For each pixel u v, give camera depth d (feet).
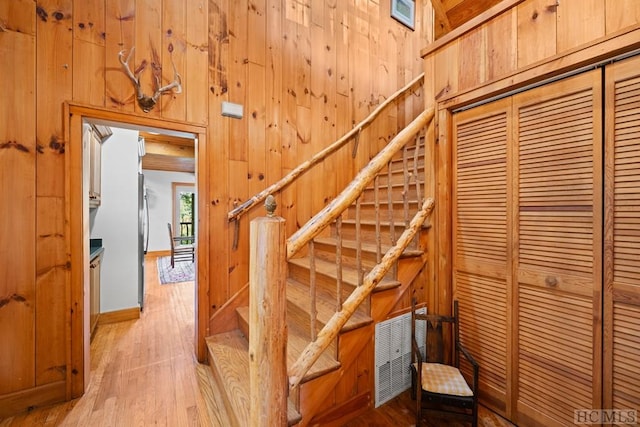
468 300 5.48
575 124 4.04
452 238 5.76
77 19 5.43
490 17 4.90
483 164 5.21
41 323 5.20
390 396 5.53
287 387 3.64
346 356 4.78
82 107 5.43
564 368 4.16
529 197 4.56
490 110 5.08
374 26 10.10
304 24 8.41
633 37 3.41
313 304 4.19
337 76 9.10
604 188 3.78
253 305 3.44
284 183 7.52
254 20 7.48
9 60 4.95
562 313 4.19
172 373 6.24
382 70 10.27
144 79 6.05
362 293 4.83
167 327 8.73
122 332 8.34
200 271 6.66
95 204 8.30
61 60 5.29
